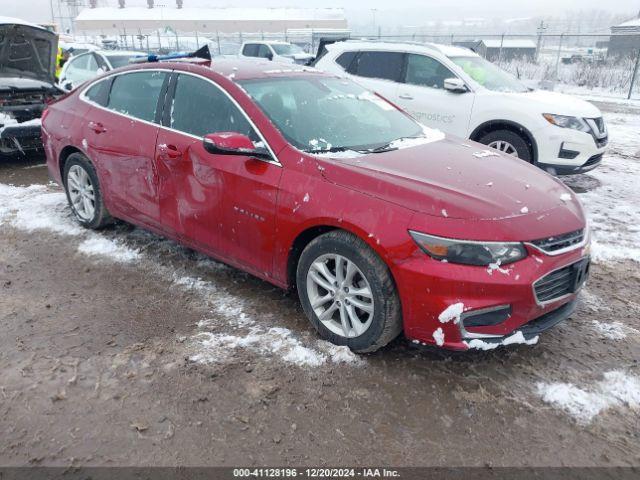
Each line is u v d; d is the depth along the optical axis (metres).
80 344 3.22
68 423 2.59
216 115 3.72
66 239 4.80
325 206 3.01
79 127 4.72
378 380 2.92
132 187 4.28
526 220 2.84
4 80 7.48
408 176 3.05
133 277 4.09
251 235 3.43
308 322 3.48
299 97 3.88
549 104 6.59
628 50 26.69
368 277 2.89
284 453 2.44
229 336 3.30
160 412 2.67
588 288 4.12
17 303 3.68
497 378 2.96
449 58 7.36
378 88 7.77
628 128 11.62
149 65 4.33
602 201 6.34
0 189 6.29
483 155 3.73
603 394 2.86
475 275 2.67
